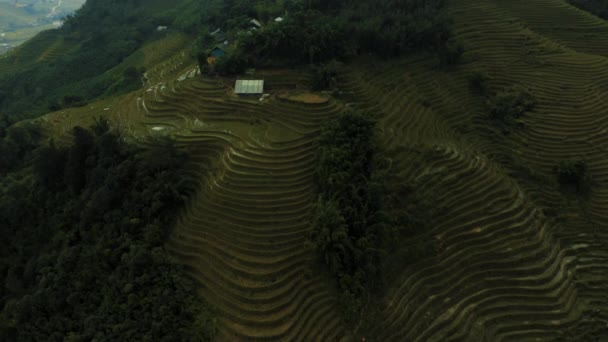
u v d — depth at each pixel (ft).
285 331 72.59
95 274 81.87
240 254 83.61
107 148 97.45
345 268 78.79
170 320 72.08
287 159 102.27
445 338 77.97
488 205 100.94
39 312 80.84
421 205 96.37
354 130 98.48
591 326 83.46
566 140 124.77
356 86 128.47
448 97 136.67
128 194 92.22
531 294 86.48
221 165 101.65
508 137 126.52
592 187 112.78
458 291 85.51
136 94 139.95
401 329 77.46
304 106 117.60
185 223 90.33
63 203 100.83
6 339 82.38
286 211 91.15
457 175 106.42
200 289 79.10
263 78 129.39
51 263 88.53
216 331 72.74
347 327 74.90
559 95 138.51
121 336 70.95
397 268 85.71
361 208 84.17
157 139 107.14
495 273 89.15
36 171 103.09
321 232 77.46
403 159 106.32
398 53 145.18
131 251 79.66
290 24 133.69
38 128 128.26
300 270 81.30
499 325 81.97
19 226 102.47
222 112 119.34
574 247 98.58
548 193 109.70
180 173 100.78
